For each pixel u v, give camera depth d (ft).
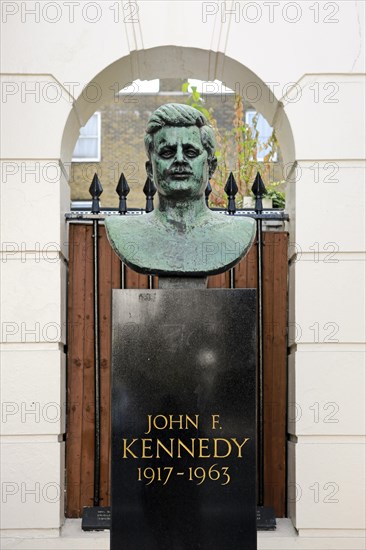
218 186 27.68
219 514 13.23
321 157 17.17
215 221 14.25
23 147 17.10
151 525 13.20
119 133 55.21
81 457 18.25
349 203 17.13
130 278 18.78
